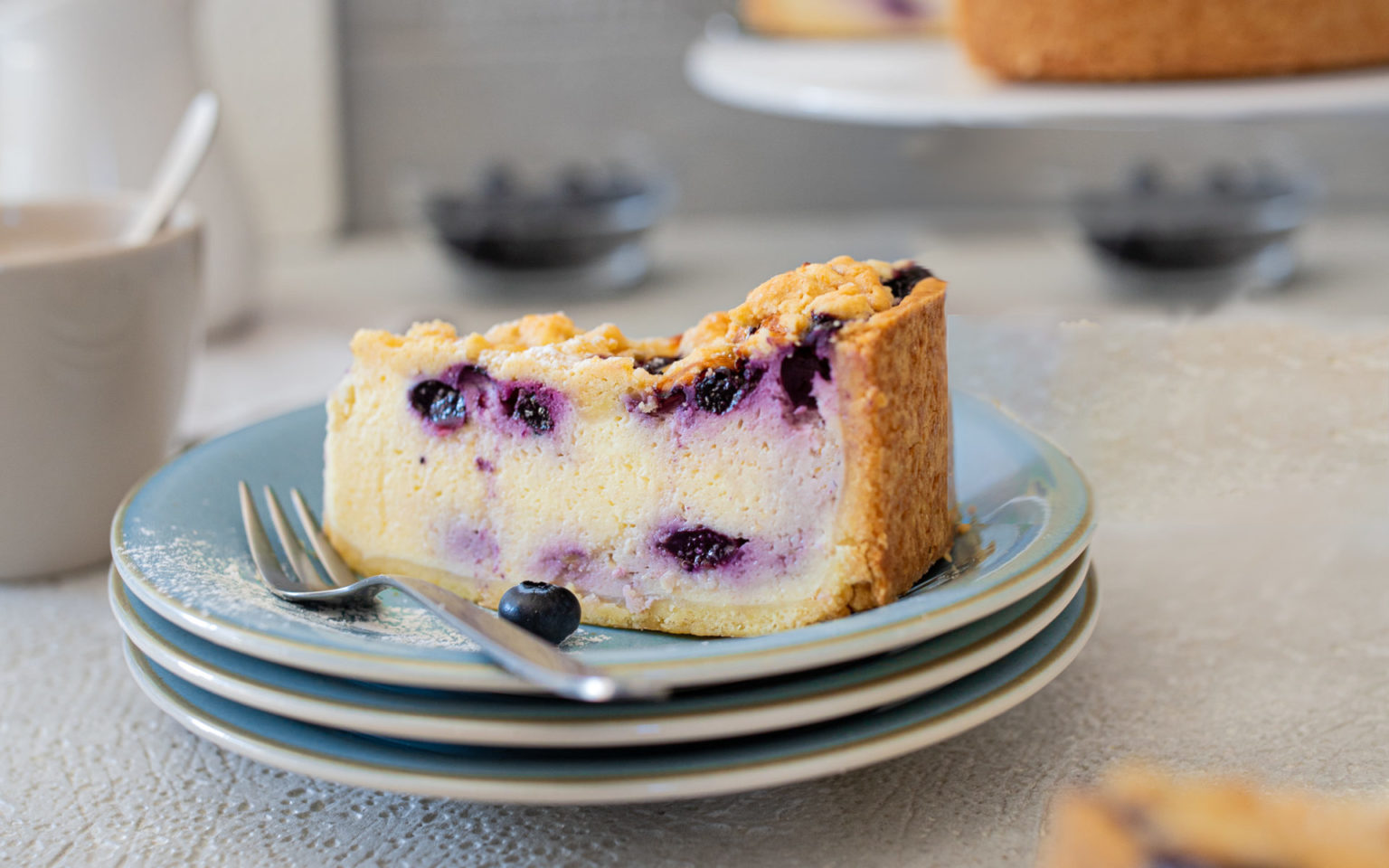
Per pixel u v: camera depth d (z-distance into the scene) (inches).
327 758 23.6
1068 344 32.0
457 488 28.6
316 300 43.4
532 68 50.2
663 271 45.6
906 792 26.2
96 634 29.3
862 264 28.3
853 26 47.1
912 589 27.4
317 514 29.5
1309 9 36.2
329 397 29.0
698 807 26.1
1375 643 28.3
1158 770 26.3
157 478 28.8
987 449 29.3
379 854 25.4
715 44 46.6
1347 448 30.7
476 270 43.2
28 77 37.6
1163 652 28.3
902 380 27.2
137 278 30.2
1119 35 36.9
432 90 50.3
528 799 22.5
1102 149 50.0
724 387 27.5
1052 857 18.2
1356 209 49.4
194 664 25.2
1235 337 31.9
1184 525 31.1
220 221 39.8
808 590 27.5
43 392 29.6
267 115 48.4
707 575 27.8
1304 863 15.7
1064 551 26.4
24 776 26.8
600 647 27.6
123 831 26.0
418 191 44.8
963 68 40.0
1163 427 31.1
